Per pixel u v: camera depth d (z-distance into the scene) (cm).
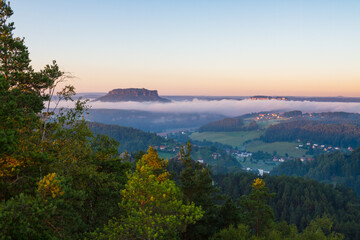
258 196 3519
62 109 1800
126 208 1317
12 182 1187
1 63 1703
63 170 1566
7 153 1088
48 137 1659
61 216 1108
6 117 1166
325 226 4659
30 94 1658
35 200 975
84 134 1880
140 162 1394
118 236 1229
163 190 1312
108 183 1817
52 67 1736
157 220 1205
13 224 864
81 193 1195
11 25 1869
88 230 1639
